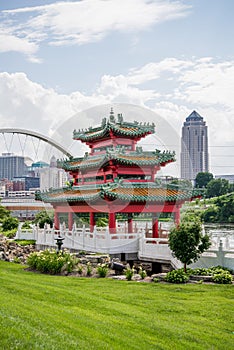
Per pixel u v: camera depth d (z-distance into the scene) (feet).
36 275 91.35
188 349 47.80
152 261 112.16
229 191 354.13
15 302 55.93
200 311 63.62
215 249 99.35
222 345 50.72
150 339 48.88
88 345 42.14
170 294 74.02
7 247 142.82
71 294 67.72
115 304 64.23
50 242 145.89
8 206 341.62
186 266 99.30
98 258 106.11
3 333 39.93
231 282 85.87
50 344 39.75
